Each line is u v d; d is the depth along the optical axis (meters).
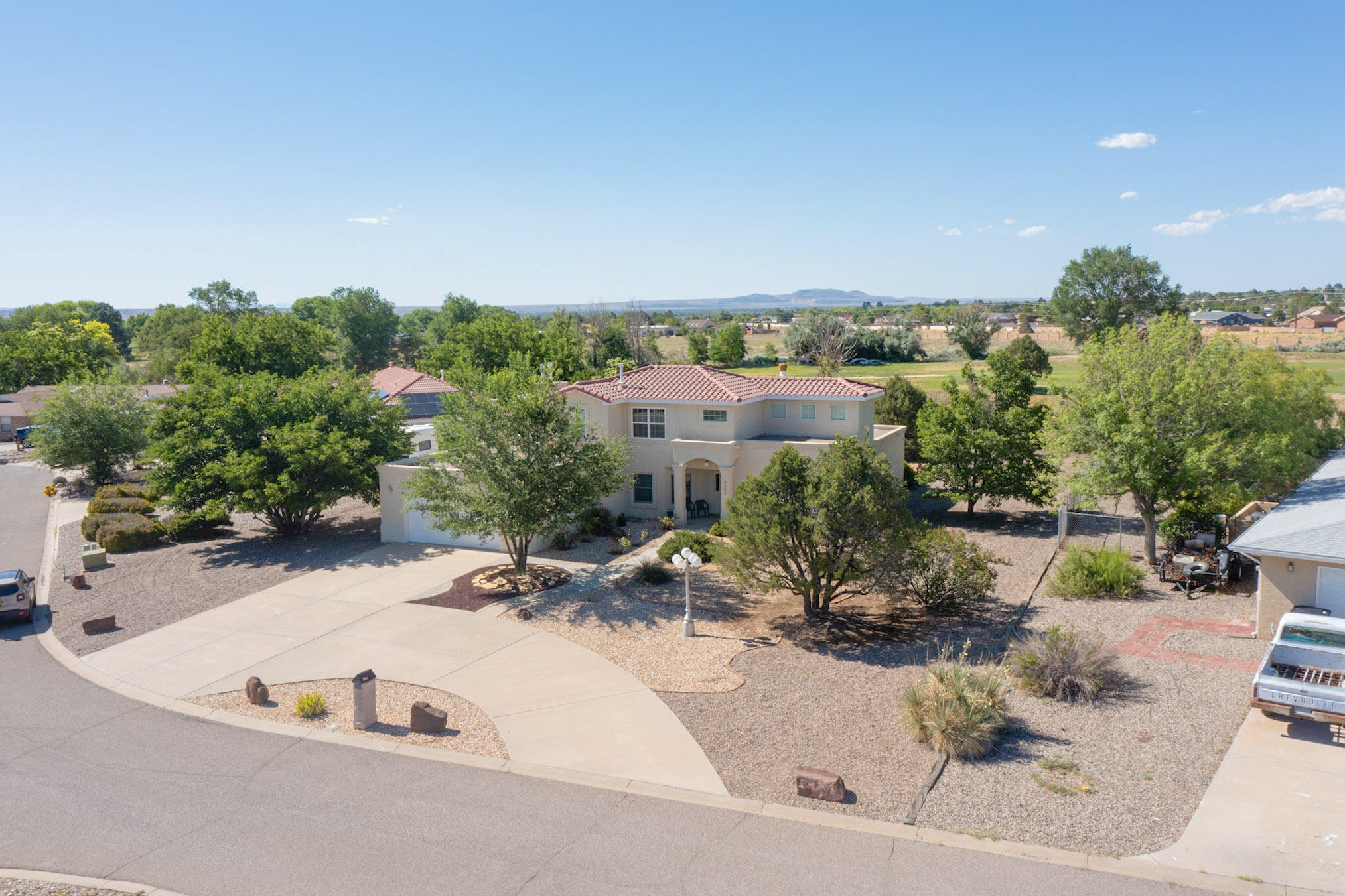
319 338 56.88
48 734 15.11
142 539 30.83
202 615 22.36
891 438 35.47
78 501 42.25
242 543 30.81
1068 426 24.38
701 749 13.88
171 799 12.59
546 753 13.91
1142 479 22.45
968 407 31.69
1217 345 23.17
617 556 27.28
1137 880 9.91
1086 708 14.80
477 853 10.93
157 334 129.88
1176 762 12.66
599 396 31.28
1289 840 10.52
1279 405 26.22
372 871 10.55
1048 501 32.34
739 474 31.41
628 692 16.39
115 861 10.93
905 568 19.91
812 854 10.70
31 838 11.56
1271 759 12.55
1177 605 20.17
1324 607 16.52
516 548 24.77
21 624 22.11
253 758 13.97
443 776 13.19
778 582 20.44
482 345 65.00
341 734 14.88
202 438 30.47
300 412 30.94
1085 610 20.30
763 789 12.45
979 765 12.90
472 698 16.42
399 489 29.47
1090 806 11.57
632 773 13.09
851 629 19.89
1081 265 100.06
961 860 10.44
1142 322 97.38
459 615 21.56
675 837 11.20
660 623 20.62
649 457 32.19
